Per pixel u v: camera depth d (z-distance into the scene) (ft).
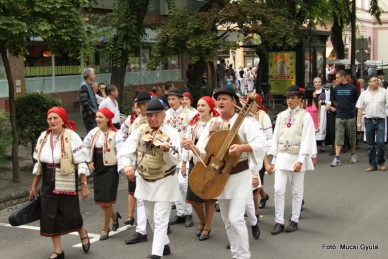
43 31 31.40
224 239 24.23
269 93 76.48
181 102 27.50
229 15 58.59
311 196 31.96
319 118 45.16
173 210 29.63
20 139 36.94
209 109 24.34
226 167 18.81
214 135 18.92
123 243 23.95
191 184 19.21
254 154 18.75
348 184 35.12
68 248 23.44
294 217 25.30
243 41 63.72
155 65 60.85
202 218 24.66
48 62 73.67
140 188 20.80
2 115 34.63
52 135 21.53
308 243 23.32
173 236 24.79
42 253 23.00
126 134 27.27
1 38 30.68
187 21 58.29
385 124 40.16
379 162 39.81
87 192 21.88
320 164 42.65
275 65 77.25
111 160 24.18
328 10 87.30
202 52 57.77
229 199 19.15
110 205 24.41
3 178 35.40
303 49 75.25
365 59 73.41
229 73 100.73
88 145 24.41
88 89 38.68
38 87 71.92
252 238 24.14
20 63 67.67
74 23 32.96
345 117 41.86
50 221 21.22
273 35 60.18
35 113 36.42
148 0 58.59
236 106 19.85
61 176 21.21
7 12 31.60
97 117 24.25
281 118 25.41
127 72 90.58
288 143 24.93
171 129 20.76
